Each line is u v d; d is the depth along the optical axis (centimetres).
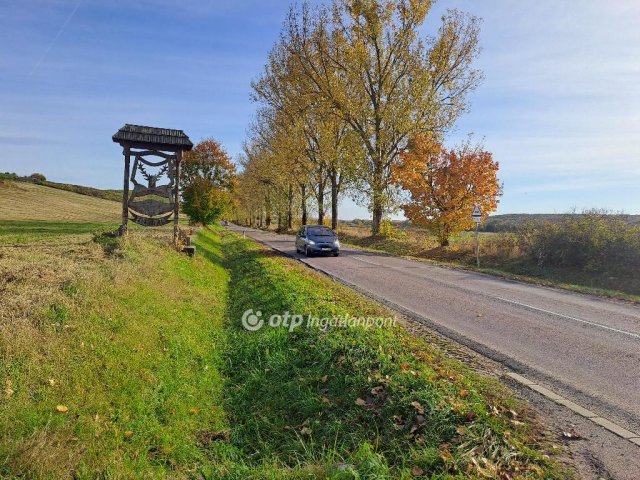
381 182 3091
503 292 1255
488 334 794
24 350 477
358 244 3266
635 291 1396
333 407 530
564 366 629
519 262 1902
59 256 971
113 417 448
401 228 3403
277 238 3903
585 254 1650
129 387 501
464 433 421
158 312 763
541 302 1112
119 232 1387
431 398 475
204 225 3688
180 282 1058
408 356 619
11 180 6975
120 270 854
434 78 2902
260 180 5259
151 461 415
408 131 2869
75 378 471
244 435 507
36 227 2227
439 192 2478
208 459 448
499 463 381
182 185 3562
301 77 3212
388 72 3016
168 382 558
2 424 375
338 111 3203
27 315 555
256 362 704
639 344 739
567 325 869
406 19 2875
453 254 2333
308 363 662
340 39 2962
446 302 1084
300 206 5228
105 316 634
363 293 1191
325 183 4103
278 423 525
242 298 1143
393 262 2036
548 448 407
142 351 593
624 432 439
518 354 681
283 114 3850
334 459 426
